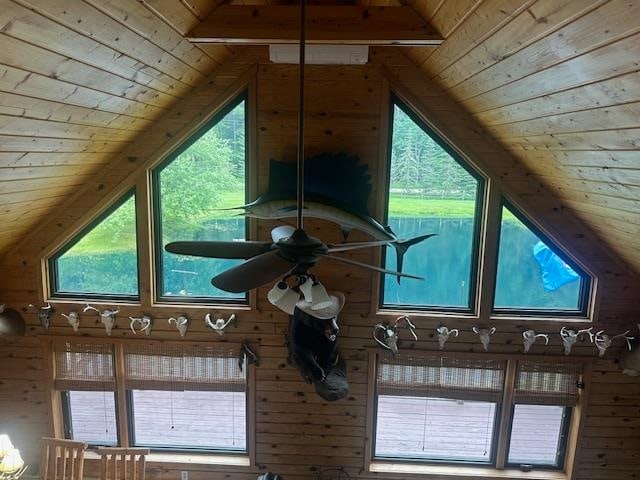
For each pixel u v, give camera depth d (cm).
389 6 235
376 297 355
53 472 341
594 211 299
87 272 371
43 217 347
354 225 321
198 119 334
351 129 331
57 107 214
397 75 326
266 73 327
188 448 399
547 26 154
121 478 338
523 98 224
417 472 383
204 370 378
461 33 212
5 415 389
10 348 379
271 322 365
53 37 164
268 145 334
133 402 396
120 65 218
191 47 260
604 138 199
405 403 388
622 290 350
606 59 148
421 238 242
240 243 182
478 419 388
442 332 352
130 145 340
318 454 384
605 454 376
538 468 389
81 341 373
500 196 341
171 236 364
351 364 368
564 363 364
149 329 367
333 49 293
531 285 360
